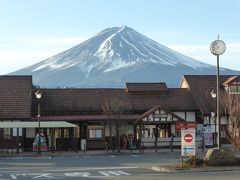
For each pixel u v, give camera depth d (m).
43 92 55.56
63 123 48.06
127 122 51.50
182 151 27.97
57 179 23.64
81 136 52.44
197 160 28.17
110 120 50.50
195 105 56.28
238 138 41.38
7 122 48.62
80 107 54.53
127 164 32.75
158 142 51.44
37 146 46.53
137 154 44.44
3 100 52.28
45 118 51.97
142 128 52.66
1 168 30.94
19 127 46.84
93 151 48.81
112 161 35.75
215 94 50.50
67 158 40.34
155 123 51.78
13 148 50.09
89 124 52.59
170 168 27.12
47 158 40.75
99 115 53.28
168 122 51.53
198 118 56.16
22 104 52.19
